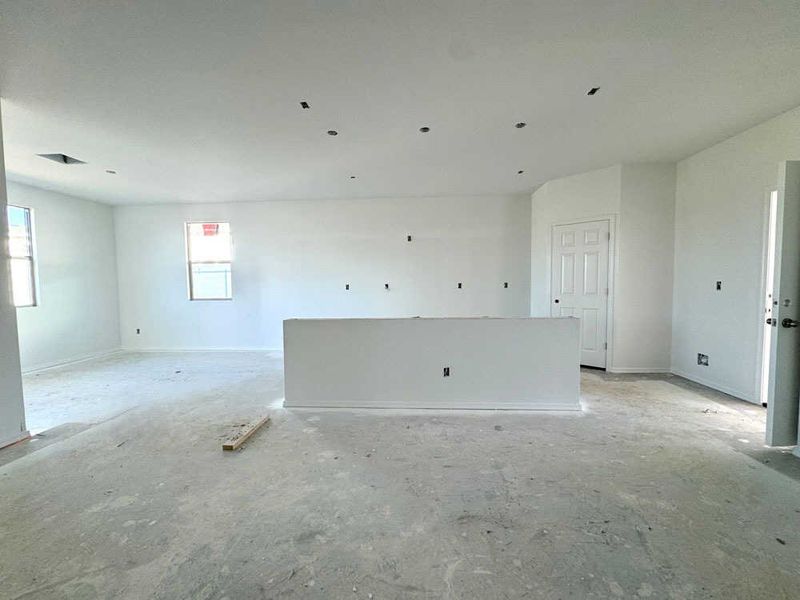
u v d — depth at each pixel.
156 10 1.81
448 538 1.68
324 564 1.54
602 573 1.47
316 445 2.67
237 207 6.44
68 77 2.40
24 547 1.65
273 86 2.56
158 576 1.48
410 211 6.27
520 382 3.36
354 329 3.45
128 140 3.49
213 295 6.58
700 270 4.04
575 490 2.05
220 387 4.24
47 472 2.31
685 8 1.84
